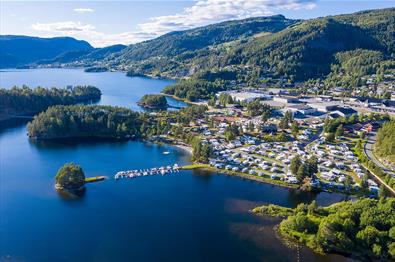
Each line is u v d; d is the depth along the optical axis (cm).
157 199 18200
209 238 14662
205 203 17738
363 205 14975
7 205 17425
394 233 13050
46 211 16888
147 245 14200
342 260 13125
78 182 19500
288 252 13650
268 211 16700
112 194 18788
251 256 13450
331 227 13650
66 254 13588
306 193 18775
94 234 14962
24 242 14325
